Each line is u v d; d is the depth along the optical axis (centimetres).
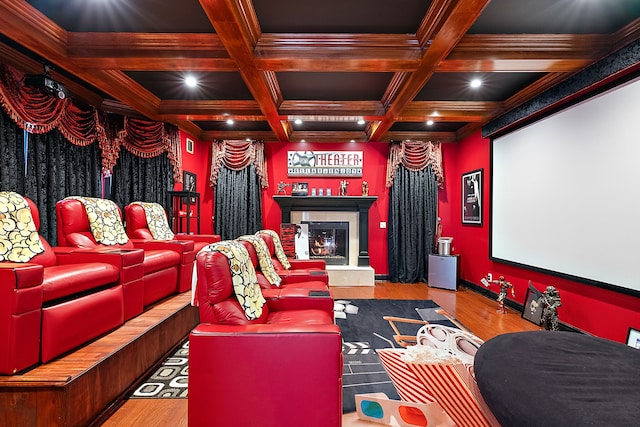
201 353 162
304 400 162
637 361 128
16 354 167
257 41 275
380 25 262
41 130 312
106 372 191
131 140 433
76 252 251
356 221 599
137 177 450
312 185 595
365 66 294
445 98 411
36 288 178
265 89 346
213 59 285
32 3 231
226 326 172
